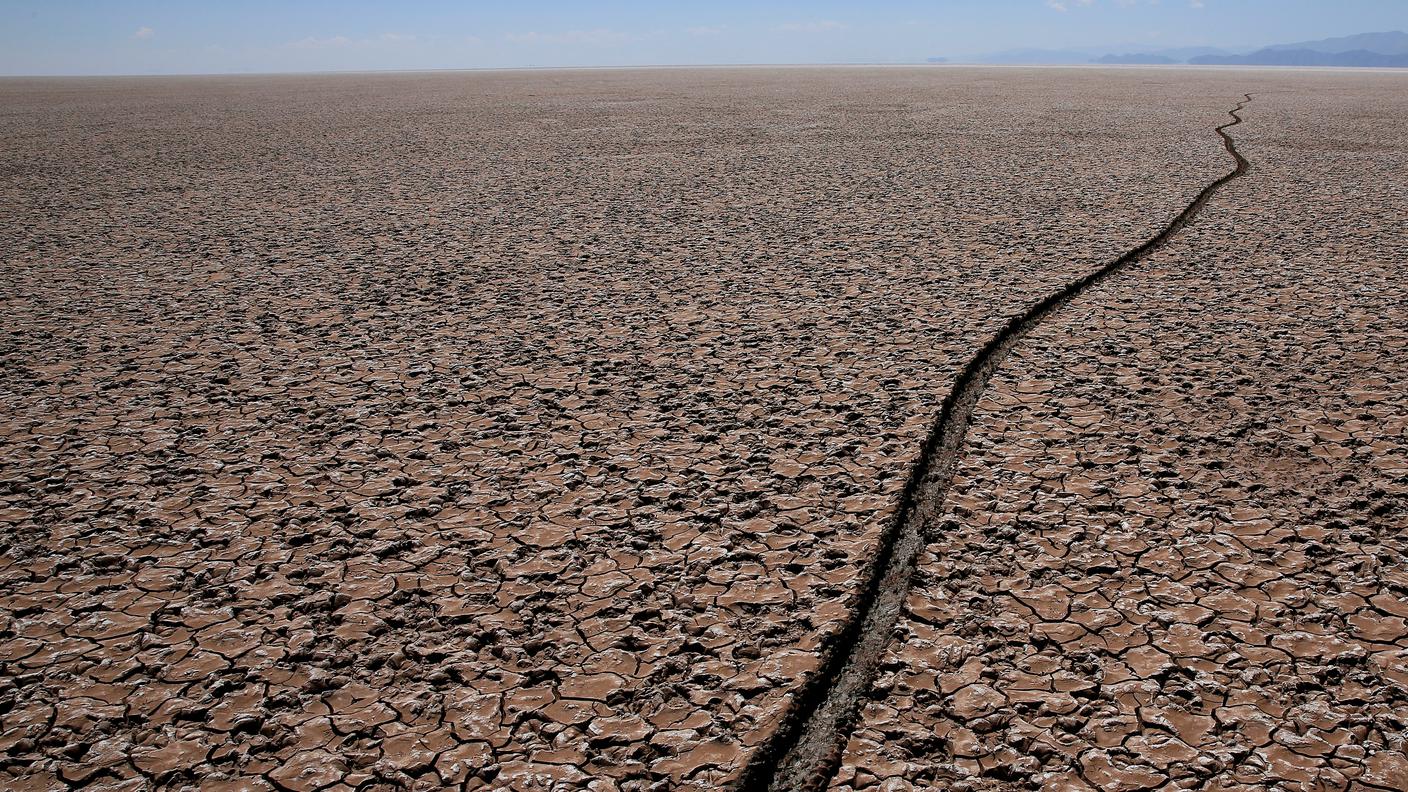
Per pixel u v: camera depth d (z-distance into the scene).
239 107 22.19
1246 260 5.63
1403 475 2.94
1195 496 2.86
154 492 3.00
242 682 2.14
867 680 2.13
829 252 6.10
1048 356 4.06
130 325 4.67
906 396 3.65
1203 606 2.35
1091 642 2.23
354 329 4.60
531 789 1.84
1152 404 3.53
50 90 35.88
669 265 5.83
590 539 2.70
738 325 4.59
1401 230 6.34
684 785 1.85
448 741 1.97
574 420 3.51
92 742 1.97
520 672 2.17
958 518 2.77
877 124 15.13
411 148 12.48
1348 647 2.19
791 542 2.67
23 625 2.34
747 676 2.14
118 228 7.11
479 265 5.89
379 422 3.51
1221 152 10.69
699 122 15.89
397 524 2.80
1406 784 1.81
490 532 2.75
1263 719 1.98
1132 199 7.71
